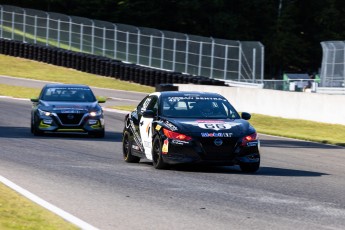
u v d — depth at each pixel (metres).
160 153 33.12
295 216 22.06
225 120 34.06
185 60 123.44
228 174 32.31
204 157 32.19
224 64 117.19
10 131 56.25
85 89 55.69
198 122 33.38
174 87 95.38
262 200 24.95
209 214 22.05
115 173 31.58
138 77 123.25
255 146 32.91
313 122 71.62
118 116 76.12
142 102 37.75
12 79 120.88
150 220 20.97
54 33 146.25
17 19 152.25
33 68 134.00
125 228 19.84
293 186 28.92
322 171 35.81
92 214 21.81
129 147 37.00
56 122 51.88
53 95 54.56
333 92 95.56
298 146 52.22
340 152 48.41
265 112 78.06
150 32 130.12
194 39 122.12
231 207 23.39
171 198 24.94
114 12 199.25
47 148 43.12
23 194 24.69
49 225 19.62
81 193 25.75
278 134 61.69
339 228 20.38
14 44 144.00
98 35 138.75
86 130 52.25
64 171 31.78
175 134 32.59
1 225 19.23
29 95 99.19
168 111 34.66
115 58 135.38
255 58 114.06
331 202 24.98
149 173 31.88
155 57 128.75
